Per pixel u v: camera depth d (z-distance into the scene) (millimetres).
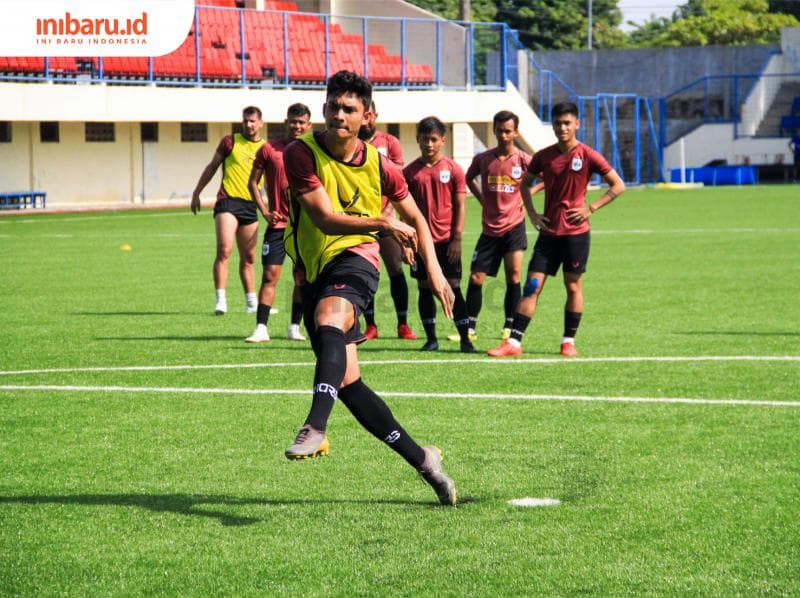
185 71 59094
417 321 20828
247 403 13156
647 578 7395
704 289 24453
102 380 14688
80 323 20219
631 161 89438
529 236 40125
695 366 15344
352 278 8852
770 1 127125
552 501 9125
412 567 7633
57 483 9773
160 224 46438
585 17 133250
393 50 68688
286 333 19094
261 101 60312
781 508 8867
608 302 22469
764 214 48969
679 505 8969
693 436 11305
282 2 66875
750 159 85750
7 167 56781
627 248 34375
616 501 9102
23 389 14062
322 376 8305
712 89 90312
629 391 13656
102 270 29500
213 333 19031
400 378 14680
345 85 8727
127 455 10742
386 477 9922
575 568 7582
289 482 9781
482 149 72812
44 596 7207
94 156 59906
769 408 12586
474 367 15523
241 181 20781
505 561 7730
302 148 8828
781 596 7082
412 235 8719
